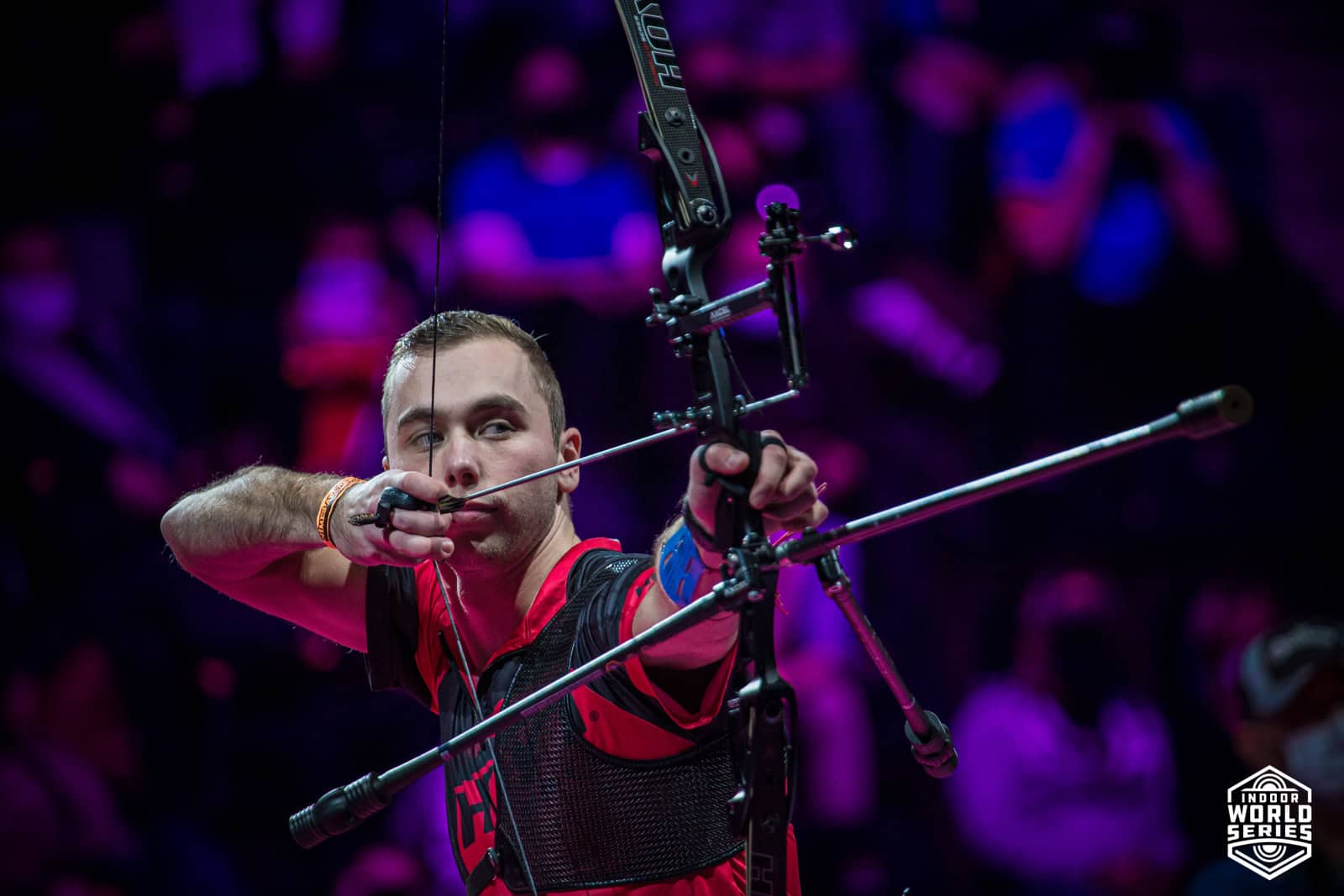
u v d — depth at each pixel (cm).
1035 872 1873
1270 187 2639
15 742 1770
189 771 1852
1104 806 1888
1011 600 2186
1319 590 2266
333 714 1902
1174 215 2402
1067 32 2508
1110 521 2284
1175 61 2597
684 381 2188
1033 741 1898
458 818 772
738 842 715
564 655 733
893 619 2130
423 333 796
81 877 1712
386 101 2362
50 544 1962
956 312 2316
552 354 2169
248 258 2234
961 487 539
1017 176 2392
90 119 2320
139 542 2002
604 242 2227
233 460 2105
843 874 1862
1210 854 1989
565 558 777
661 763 698
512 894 736
